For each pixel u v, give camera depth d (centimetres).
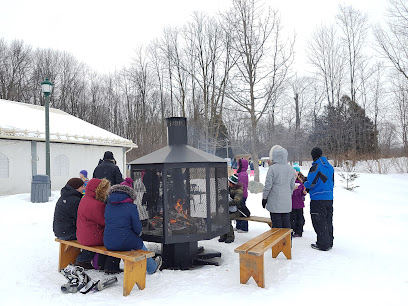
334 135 3073
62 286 331
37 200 942
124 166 1670
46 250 489
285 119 2070
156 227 409
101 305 298
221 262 455
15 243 518
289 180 496
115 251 356
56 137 1288
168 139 463
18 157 1186
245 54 1486
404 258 447
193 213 409
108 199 369
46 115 1030
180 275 387
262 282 341
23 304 302
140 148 3444
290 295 317
